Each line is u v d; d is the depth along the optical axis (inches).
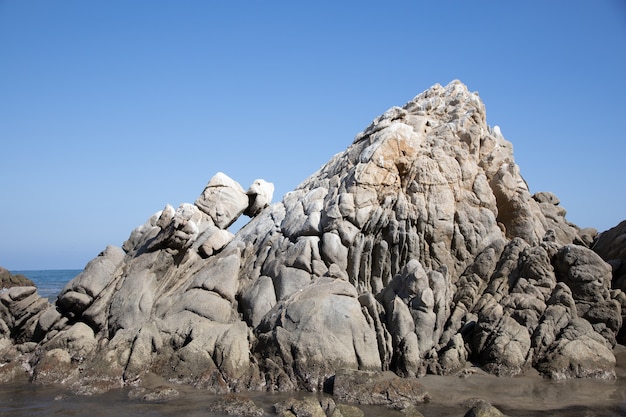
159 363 823.1
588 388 729.6
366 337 786.8
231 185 1100.5
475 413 618.8
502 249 922.7
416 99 1146.7
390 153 969.5
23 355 936.9
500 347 791.1
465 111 1062.4
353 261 919.0
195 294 909.8
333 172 1055.6
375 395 701.3
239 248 993.5
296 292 840.3
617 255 973.8
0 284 1678.2
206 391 758.5
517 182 1006.4
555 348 788.0
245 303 902.4
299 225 957.2
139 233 1129.4
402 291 845.2
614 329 831.7
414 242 922.7
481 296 890.7
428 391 723.4
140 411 682.2
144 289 945.5
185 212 974.4
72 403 718.5
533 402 681.0
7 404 715.4
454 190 964.6
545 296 853.2
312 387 749.9
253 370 777.6
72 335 902.4
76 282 962.7
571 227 1098.7
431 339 815.1
